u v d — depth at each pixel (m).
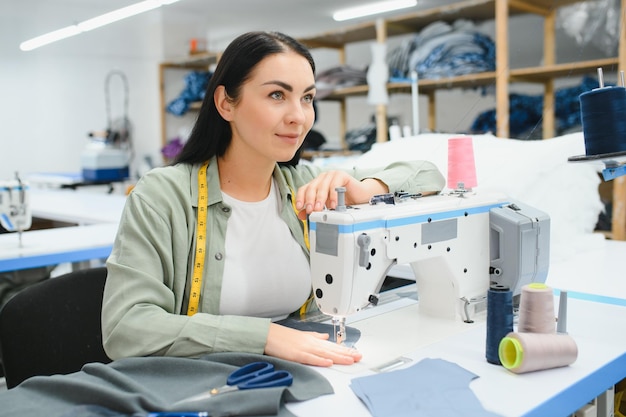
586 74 2.46
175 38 7.02
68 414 0.91
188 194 1.39
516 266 1.38
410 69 3.83
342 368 1.08
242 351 1.12
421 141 2.53
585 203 2.13
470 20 3.92
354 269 1.18
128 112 7.18
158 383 1.02
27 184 2.54
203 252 1.38
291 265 1.48
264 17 6.80
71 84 6.75
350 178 1.43
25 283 3.16
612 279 1.71
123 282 1.22
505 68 3.09
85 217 3.27
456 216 1.34
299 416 0.89
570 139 2.07
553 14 2.72
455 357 1.13
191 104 6.54
